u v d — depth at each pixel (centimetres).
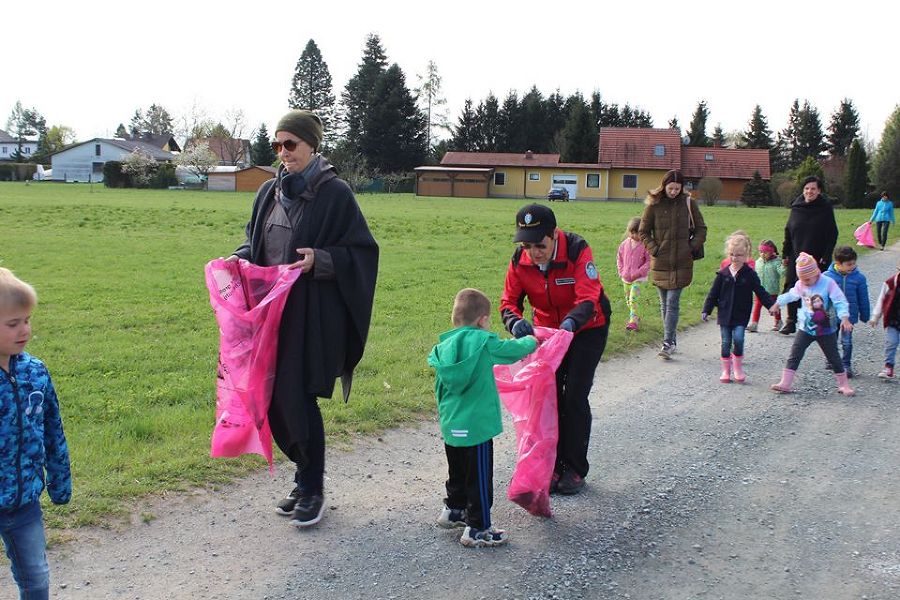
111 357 821
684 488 518
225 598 367
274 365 441
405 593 377
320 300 450
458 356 429
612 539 441
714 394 759
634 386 788
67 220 2680
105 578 379
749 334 1081
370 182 7706
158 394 674
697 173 6956
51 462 332
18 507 307
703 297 1345
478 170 6956
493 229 2708
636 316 1047
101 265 1620
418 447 588
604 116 9931
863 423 665
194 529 436
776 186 6322
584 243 503
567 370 507
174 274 1509
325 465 539
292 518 447
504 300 520
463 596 375
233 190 6981
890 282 809
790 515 476
